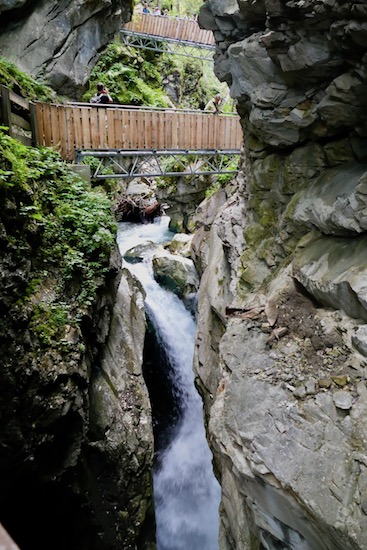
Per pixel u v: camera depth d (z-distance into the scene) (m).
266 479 3.12
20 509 4.67
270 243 5.70
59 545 5.28
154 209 16.02
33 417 4.22
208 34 19.09
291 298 4.37
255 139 6.05
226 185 9.95
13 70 8.72
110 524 5.49
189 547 6.89
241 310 4.81
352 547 2.57
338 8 3.21
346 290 3.56
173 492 7.59
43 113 7.59
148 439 6.08
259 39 4.16
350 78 3.72
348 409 3.07
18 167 4.71
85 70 12.91
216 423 3.84
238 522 4.45
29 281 4.59
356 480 2.76
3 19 10.80
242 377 3.82
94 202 6.14
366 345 3.25
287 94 4.62
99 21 12.86
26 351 4.21
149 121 9.01
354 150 4.43
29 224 4.70
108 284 6.32
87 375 5.09
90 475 5.32
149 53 19.80
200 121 9.77
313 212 4.46
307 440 3.10
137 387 6.46
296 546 3.38
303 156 5.11
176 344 9.88
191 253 10.90
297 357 3.73
